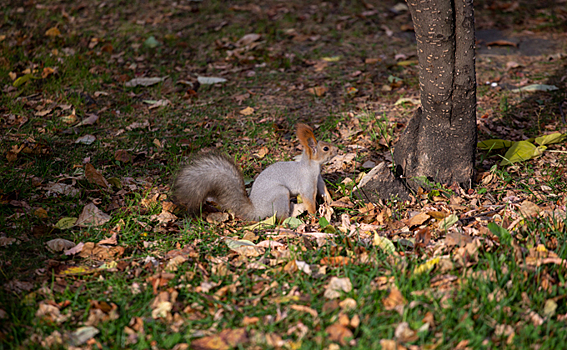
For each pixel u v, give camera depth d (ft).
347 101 21.56
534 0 33.81
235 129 19.30
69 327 9.45
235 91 22.85
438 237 12.17
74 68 24.57
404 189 14.12
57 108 20.51
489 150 16.66
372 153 17.33
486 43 27.78
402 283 9.86
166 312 9.66
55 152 17.12
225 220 13.53
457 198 13.92
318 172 13.32
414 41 28.58
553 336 8.64
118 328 9.28
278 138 18.54
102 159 16.84
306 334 9.02
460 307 9.32
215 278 10.76
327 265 11.07
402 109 20.54
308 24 31.12
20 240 12.05
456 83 13.26
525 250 10.80
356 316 9.19
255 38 28.50
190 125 19.57
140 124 19.34
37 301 10.14
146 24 31.22
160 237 12.60
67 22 31.04
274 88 23.17
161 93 22.58
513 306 9.30
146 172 16.20
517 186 14.64
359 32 29.78
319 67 25.31
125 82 23.50
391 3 34.04
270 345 8.80
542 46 26.84
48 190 14.34
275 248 12.03
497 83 22.75
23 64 24.80
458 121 13.92
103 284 10.71
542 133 18.06
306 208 13.56
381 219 13.02
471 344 8.50
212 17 32.30
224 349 8.77
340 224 13.15
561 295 9.59
